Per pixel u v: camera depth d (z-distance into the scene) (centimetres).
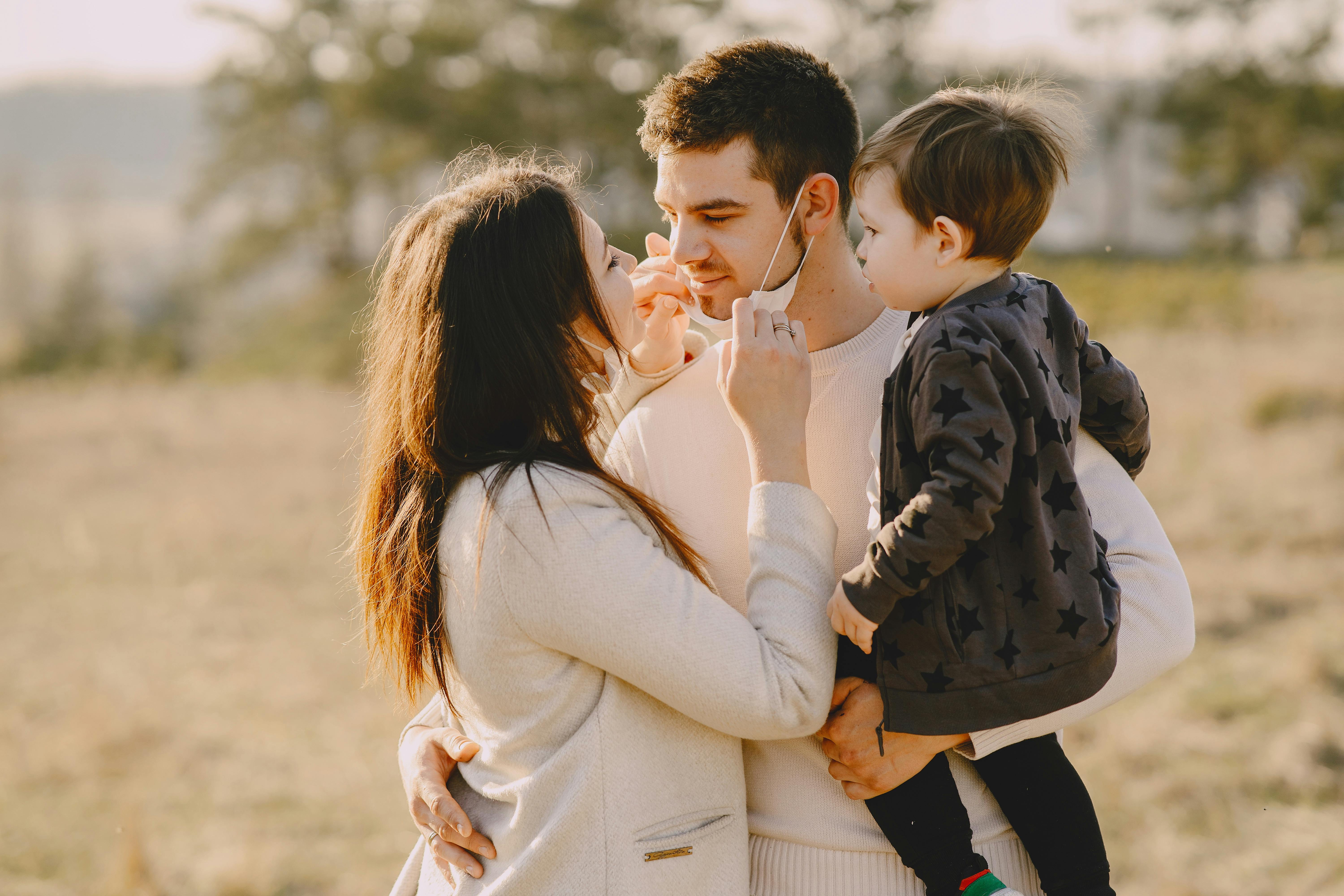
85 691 556
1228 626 571
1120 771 438
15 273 4875
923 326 157
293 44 3628
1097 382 166
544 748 156
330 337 2692
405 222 175
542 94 3397
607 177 3331
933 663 150
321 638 642
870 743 160
